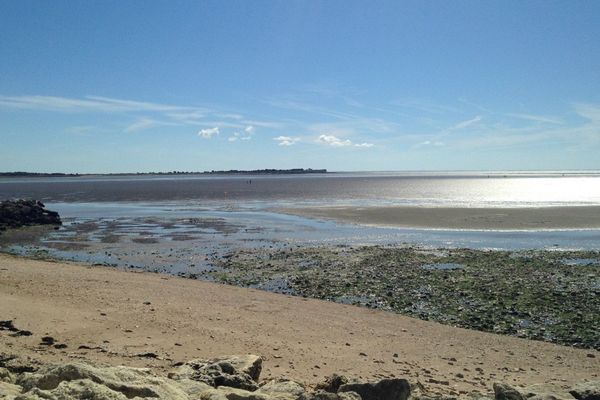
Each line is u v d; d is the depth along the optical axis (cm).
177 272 2823
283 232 4288
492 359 1493
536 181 17175
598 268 2769
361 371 1323
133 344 1391
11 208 5059
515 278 2556
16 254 3384
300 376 1244
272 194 10038
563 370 1412
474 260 3020
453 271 2727
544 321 1888
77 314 1648
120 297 1936
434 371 1367
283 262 3027
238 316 1789
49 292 1942
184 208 6894
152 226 4822
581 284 2416
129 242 3872
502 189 11419
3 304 1684
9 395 664
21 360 1058
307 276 2652
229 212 6159
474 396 1023
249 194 10175
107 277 2331
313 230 4375
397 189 11688
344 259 3081
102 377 749
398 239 3853
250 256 3238
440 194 9394
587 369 1423
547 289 2325
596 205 6219
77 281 2186
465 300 2175
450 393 1137
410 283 2478
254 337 1561
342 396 823
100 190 13062
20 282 2088
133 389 732
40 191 12781
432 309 2061
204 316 1752
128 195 10406
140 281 2281
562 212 5388
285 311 1903
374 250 3366
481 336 1705
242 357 1139
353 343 1581
